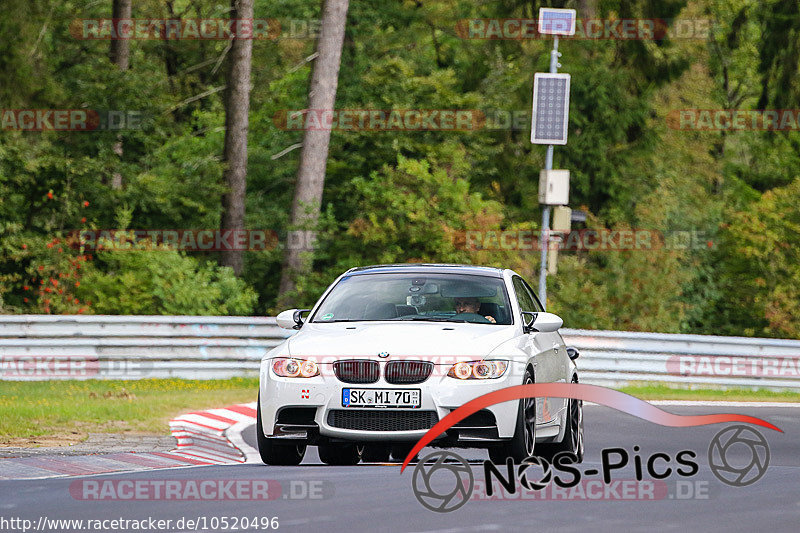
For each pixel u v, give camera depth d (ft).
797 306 440.45
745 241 454.81
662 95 539.70
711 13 592.60
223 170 414.41
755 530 81.35
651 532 79.82
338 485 101.76
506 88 496.64
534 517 85.71
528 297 139.13
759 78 579.07
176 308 315.58
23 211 360.69
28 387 227.20
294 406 115.65
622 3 513.04
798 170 589.32
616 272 396.98
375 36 501.15
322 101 391.86
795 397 278.26
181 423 177.37
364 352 115.03
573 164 506.48
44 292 306.55
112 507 91.50
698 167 562.66
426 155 419.54
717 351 284.61
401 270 134.31
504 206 488.85
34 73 418.92
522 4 513.04
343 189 419.13
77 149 408.05
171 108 433.48
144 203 403.95
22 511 89.56
